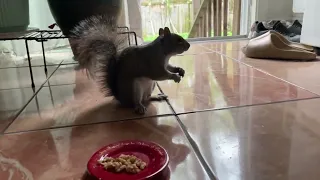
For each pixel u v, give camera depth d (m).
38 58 2.32
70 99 1.32
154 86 1.30
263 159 0.76
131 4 2.37
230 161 0.76
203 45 2.59
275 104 1.15
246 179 0.68
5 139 0.94
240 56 2.09
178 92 1.34
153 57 1.09
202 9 3.32
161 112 1.11
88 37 1.17
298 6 2.60
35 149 0.87
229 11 3.27
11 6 1.59
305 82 1.42
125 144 0.81
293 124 0.96
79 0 1.72
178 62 1.95
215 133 0.92
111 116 1.10
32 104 1.28
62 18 1.78
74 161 0.79
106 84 1.18
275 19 2.88
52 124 1.05
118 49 1.16
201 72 1.68
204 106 1.16
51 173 0.74
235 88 1.37
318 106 1.10
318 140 0.85
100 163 0.72
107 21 1.29
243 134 0.91
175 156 0.79
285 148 0.81
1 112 1.19
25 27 1.70
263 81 1.46
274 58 1.95
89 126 1.02
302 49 1.94
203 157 0.78
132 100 1.14
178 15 3.37
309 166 0.72
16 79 1.72
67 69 1.92
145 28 3.24
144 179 0.65
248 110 1.10
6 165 0.79
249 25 2.96
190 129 0.96
